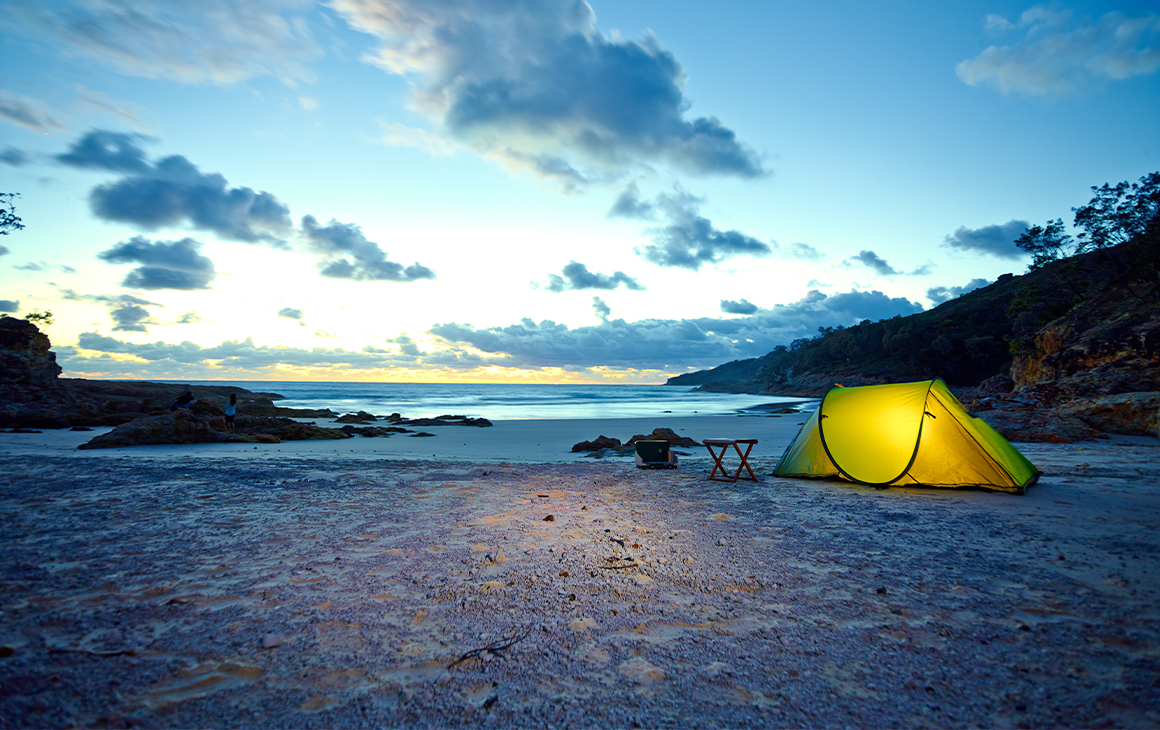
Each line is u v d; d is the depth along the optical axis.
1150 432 15.95
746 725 2.37
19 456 11.05
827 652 3.02
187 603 3.65
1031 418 15.95
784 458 10.70
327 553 4.89
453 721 2.39
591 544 5.29
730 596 3.90
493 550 5.04
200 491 7.79
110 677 2.65
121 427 15.12
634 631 3.32
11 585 3.82
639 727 2.36
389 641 3.15
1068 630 3.24
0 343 27.44
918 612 3.57
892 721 2.38
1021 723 2.33
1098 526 5.88
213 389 61.62
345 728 2.33
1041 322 52.03
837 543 5.34
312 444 16.92
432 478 9.62
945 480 8.42
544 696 2.60
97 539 5.14
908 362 103.00
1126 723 2.30
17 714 2.29
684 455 14.62
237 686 2.63
